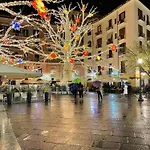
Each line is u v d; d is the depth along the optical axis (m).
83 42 49.31
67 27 33.16
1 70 14.77
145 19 40.38
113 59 41.84
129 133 6.61
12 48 41.84
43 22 36.91
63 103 16.86
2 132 6.79
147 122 8.45
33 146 5.35
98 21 46.75
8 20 42.75
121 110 12.34
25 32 44.66
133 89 33.25
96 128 7.35
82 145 5.41
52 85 32.06
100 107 13.98
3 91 17.92
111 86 37.72
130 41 37.72
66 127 7.54
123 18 39.56
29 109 12.79
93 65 46.81
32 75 16.22
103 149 5.08
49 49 46.25
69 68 32.69
